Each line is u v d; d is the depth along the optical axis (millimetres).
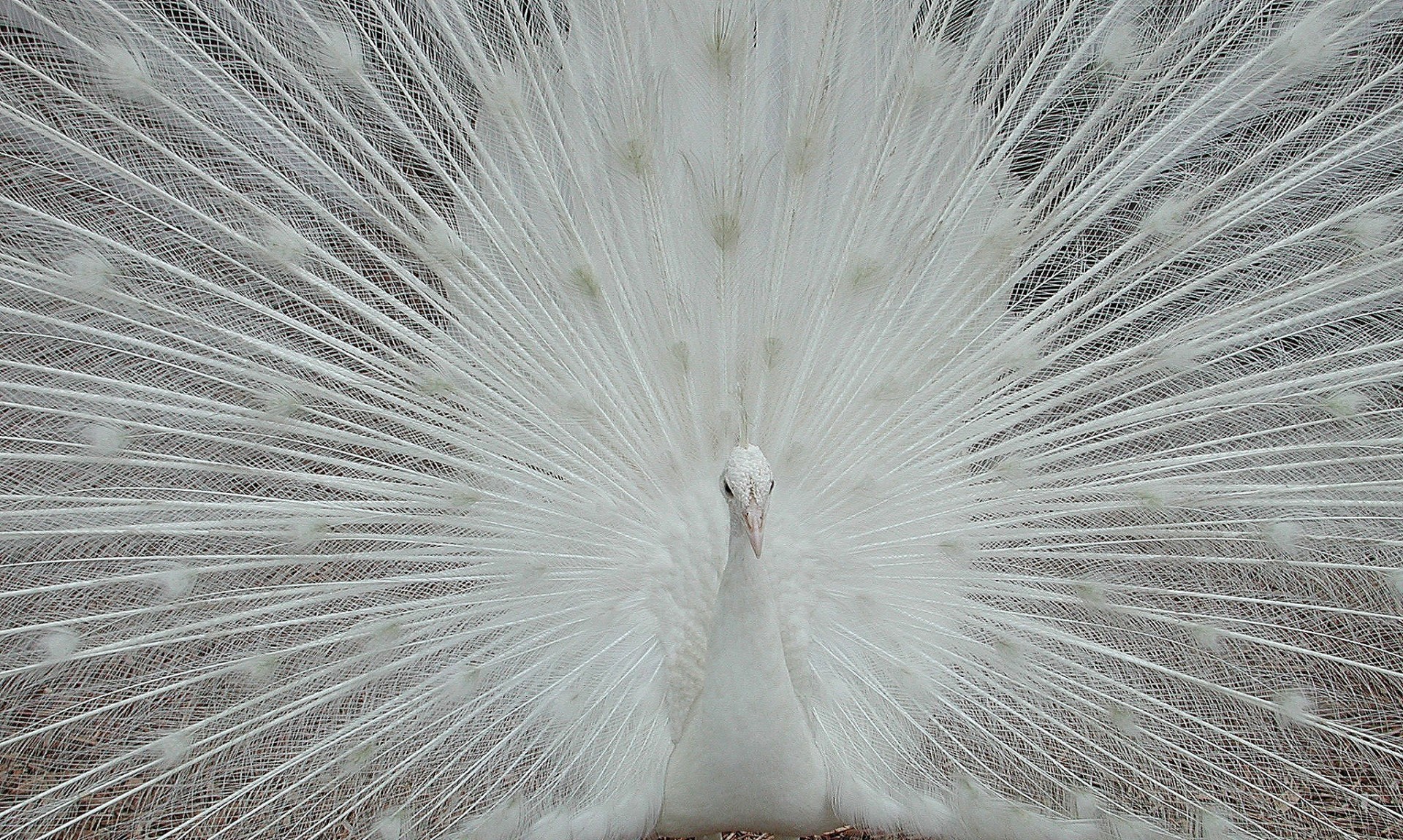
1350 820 3559
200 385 3617
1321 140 3592
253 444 3607
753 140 3652
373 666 3709
